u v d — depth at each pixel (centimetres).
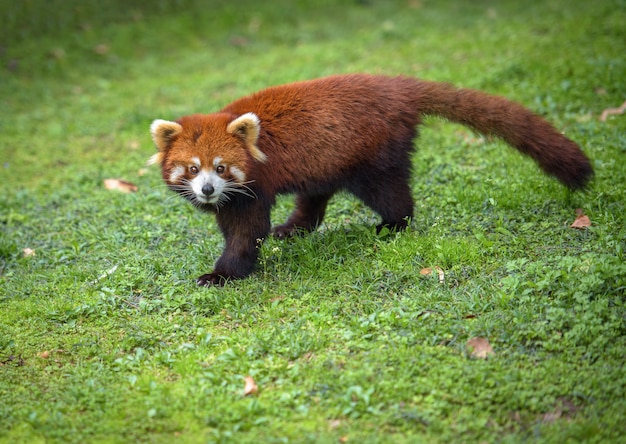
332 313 616
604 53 1137
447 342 564
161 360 575
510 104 747
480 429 475
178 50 1509
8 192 968
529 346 552
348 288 653
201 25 1592
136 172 1002
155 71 1409
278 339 580
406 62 1273
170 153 676
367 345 566
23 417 516
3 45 1462
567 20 1327
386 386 514
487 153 914
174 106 1210
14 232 843
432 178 866
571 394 498
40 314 663
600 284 588
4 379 568
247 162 665
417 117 740
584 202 753
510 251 679
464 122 754
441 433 474
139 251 773
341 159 704
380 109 716
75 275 733
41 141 1135
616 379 505
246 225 693
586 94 1017
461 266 662
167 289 679
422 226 747
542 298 595
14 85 1336
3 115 1227
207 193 646
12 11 1549
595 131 909
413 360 539
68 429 498
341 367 545
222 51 1492
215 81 1298
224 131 664
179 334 613
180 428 495
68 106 1269
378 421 488
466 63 1215
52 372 577
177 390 534
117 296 679
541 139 734
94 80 1377
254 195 682
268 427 489
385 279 659
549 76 1091
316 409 504
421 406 499
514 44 1265
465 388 507
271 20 1611
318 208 791
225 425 493
